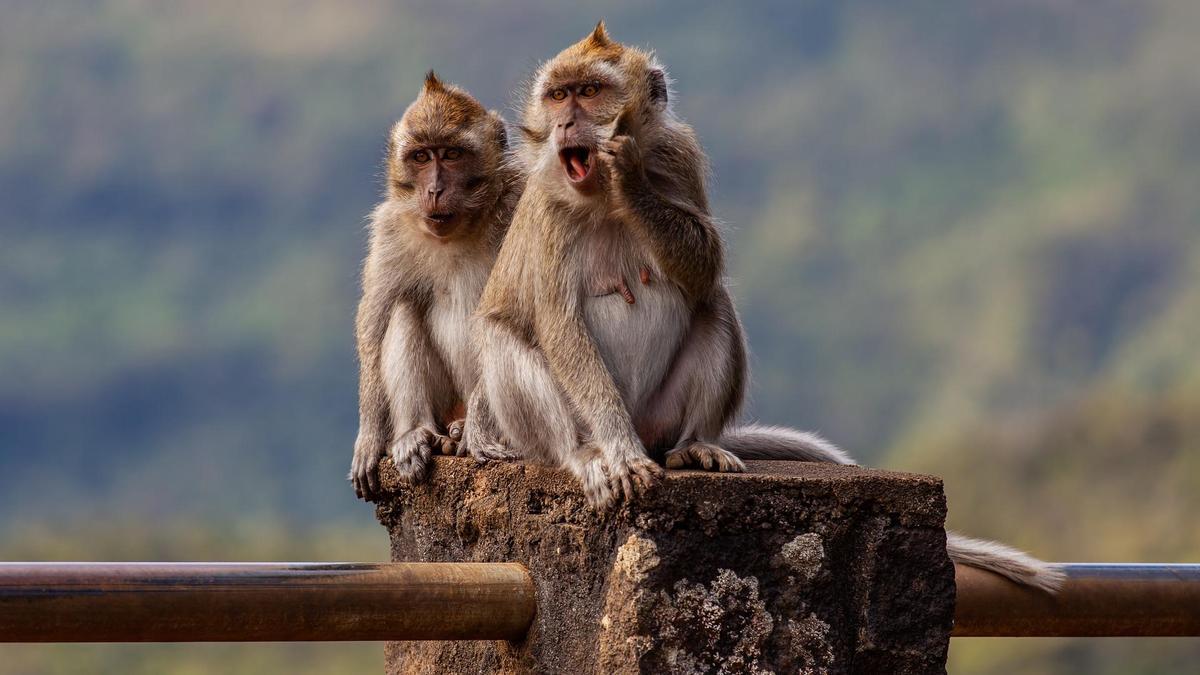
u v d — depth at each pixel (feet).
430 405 60.59
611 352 50.16
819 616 41.16
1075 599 45.98
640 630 40.01
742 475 41.11
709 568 40.68
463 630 42.96
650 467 40.96
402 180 61.46
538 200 50.47
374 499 59.57
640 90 51.42
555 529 43.62
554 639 43.11
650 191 48.24
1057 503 246.06
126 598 38.42
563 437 48.47
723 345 50.19
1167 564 47.14
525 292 50.65
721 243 49.75
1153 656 192.95
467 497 49.19
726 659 40.50
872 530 41.73
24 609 37.70
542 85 52.39
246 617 39.45
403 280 62.13
